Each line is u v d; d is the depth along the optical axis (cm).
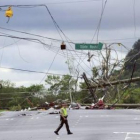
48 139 3438
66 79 15000
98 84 8769
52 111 6931
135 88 10438
